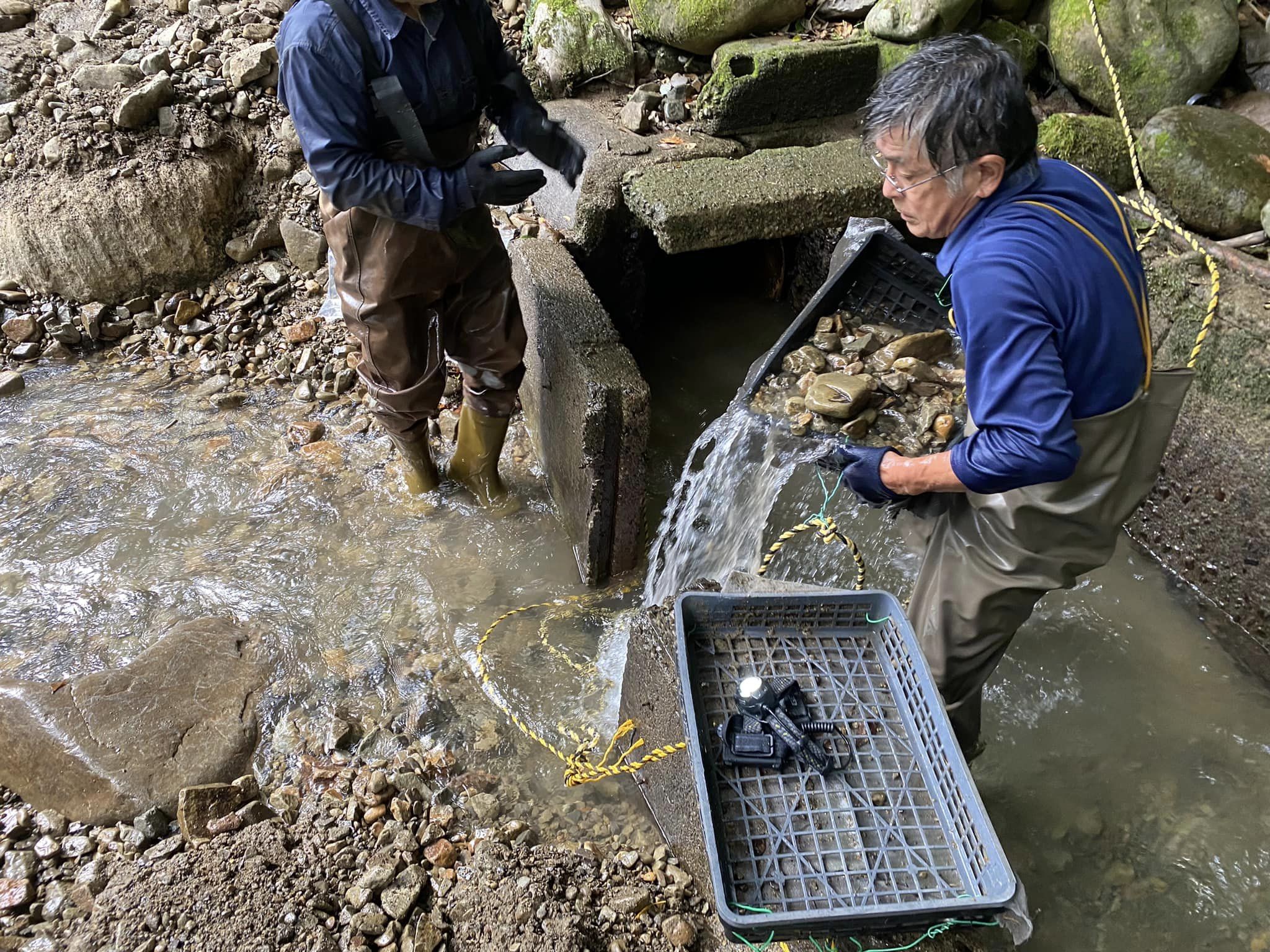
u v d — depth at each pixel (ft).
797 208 10.88
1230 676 10.00
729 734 6.27
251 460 12.30
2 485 11.72
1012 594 6.78
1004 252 5.43
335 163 7.95
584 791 8.75
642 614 7.81
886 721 6.55
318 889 7.34
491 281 10.02
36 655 9.70
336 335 13.75
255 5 15.62
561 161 9.50
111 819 8.07
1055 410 5.41
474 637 10.27
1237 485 9.97
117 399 13.17
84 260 13.57
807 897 5.64
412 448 11.35
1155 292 10.37
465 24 8.41
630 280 13.07
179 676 9.32
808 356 10.46
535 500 12.13
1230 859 8.43
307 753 8.87
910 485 6.45
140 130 14.08
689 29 13.11
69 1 15.89
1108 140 11.39
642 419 9.73
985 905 5.39
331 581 10.80
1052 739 9.45
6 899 7.29
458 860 7.84
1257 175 10.00
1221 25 11.60
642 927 7.34
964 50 5.38
